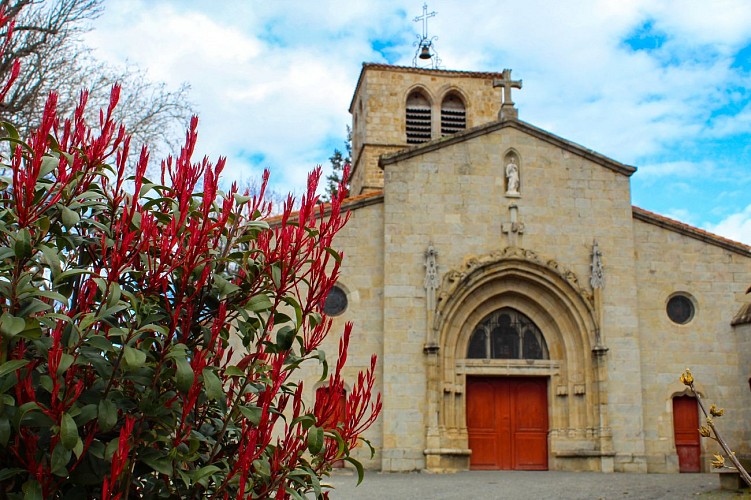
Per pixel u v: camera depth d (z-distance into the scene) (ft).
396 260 89.92
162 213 21.43
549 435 91.15
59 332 17.01
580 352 91.09
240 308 21.09
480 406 92.32
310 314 22.62
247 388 21.58
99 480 18.74
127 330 19.10
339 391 22.70
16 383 17.33
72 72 80.48
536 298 92.58
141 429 19.21
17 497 17.63
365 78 134.82
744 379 91.91
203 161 25.98
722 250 96.07
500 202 93.15
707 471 89.04
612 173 95.76
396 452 84.84
